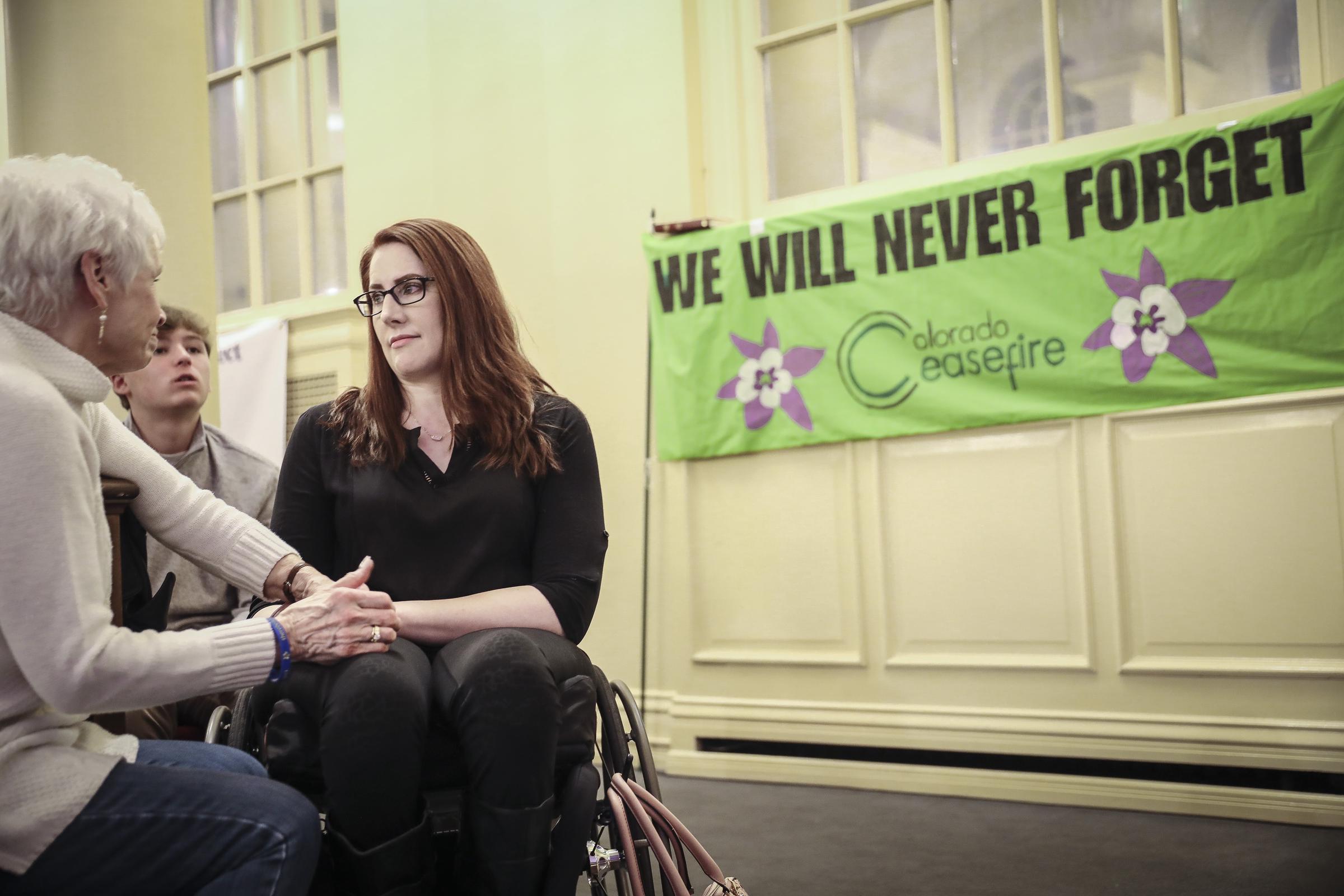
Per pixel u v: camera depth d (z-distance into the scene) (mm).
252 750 1692
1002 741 3146
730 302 3574
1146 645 2979
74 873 1220
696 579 3697
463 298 1710
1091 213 3025
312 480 1727
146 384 2383
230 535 1593
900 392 3305
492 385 1704
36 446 1187
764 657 3543
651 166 3832
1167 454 2961
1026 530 3158
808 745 3541
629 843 1528
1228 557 2877
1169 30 3045
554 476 1718
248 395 4672
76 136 2451
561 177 4027
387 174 4410
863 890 2340
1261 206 2795
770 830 2873
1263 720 2811
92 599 1222
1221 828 2730
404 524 1650
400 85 4387
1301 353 2756
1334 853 2486
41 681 1181
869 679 3381
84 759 1248
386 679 1376
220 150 5023
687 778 3598
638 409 3842
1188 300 2893
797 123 3676
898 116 3496
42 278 1284
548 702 1408
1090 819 2871
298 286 4789
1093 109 3186
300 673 1438
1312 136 2727
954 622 3254
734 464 3637
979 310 3186
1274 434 2828
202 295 2658
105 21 2498
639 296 3850
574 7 4008
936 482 3297
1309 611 2777
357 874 1348
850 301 3387
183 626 2334
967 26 3377
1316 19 2861
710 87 3783
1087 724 3031
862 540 3410
